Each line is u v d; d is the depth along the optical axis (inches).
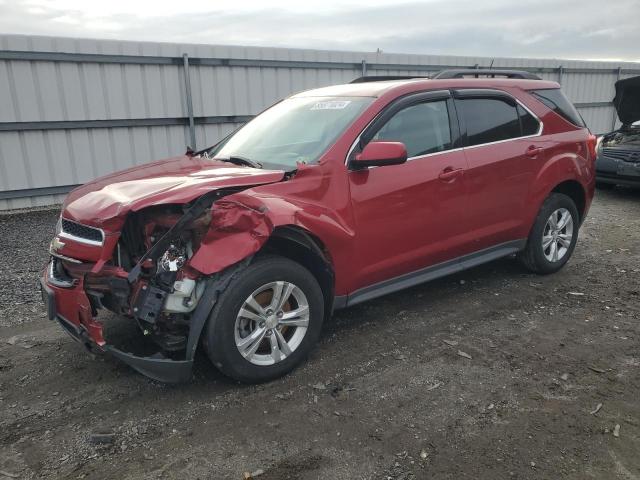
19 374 143.3
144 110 386.9
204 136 416.2
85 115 365.7
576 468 103.7
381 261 157.3
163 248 121.6
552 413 121.7
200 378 139.3
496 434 114.3
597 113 682.8
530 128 199.0
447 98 175.8
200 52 397.4
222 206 122.3
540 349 153.2
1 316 183.3
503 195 187.8
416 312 180.5
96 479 102.8
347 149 148.6
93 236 126.1
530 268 213.2
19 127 346.3
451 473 102.7
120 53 368.5
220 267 119.4
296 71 448.5
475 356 149.3
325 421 119.9
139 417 122.6
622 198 391.9
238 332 129.0
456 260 181.9
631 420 118.8
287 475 102.9
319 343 158.2
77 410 126.0
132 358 122.0
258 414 123.0
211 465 106.0
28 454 110.6
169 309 121.4
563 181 207.8
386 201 153.8
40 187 361.4
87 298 124.9
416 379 137.1
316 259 141.4
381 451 109.4
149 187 131.3
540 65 609.6
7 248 272.5
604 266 229.9
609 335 161.9
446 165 169.0
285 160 152.7
